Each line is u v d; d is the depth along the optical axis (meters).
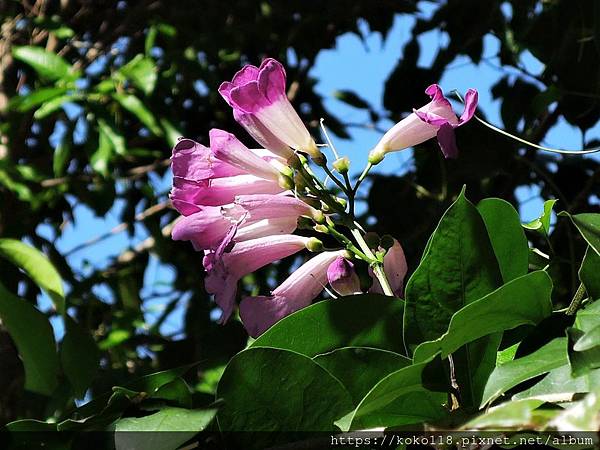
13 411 1.33
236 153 0.86
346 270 0.86
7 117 1.76
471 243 0.79
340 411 0.77
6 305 0.97
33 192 1.70
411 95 1.57
